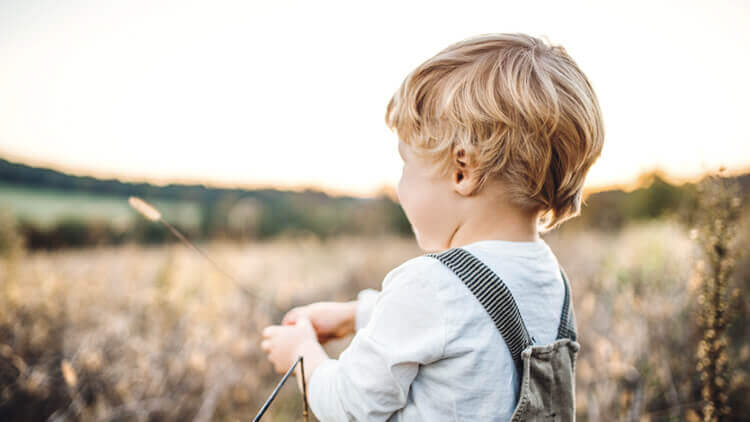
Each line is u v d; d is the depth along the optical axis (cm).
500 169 77
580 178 83
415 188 86
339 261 482
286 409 196
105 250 393
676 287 229
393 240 641
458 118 78
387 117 94
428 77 83
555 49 84
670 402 182
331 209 794
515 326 75
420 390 77
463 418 72
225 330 222
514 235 82
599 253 413
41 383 188
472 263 76
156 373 202
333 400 82
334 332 121
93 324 238
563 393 83
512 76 77
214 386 197
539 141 76
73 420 172
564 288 90
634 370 190
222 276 297
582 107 78
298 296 335
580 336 231
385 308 78
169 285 269
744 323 200
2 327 212
